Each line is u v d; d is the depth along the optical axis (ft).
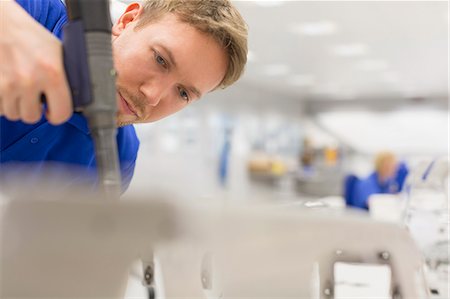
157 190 0.82
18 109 1.33
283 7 11.80
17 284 0.81
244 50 2.51
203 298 0.88
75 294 0.82
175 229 0.81
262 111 26.81
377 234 1.01
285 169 25.89
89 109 1.34
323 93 28.12
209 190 0.93
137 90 2.31
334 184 25.22
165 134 18.88
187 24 2.25
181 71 2.29
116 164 1.37
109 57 1.36
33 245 0.80
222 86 2.68
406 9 11.87
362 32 14.19
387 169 12.44
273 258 0.90
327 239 0.95
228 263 0.87
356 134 31.50
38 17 2.51
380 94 28.22
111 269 0.82
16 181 0.85
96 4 1.33
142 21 2.35
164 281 0.90
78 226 0.80
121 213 0.79
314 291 0.99
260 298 0.90
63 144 2.59
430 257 3.30
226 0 2.48
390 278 1.09
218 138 23.13
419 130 29.58
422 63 18.75
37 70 1.26
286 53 17.17
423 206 4.47
